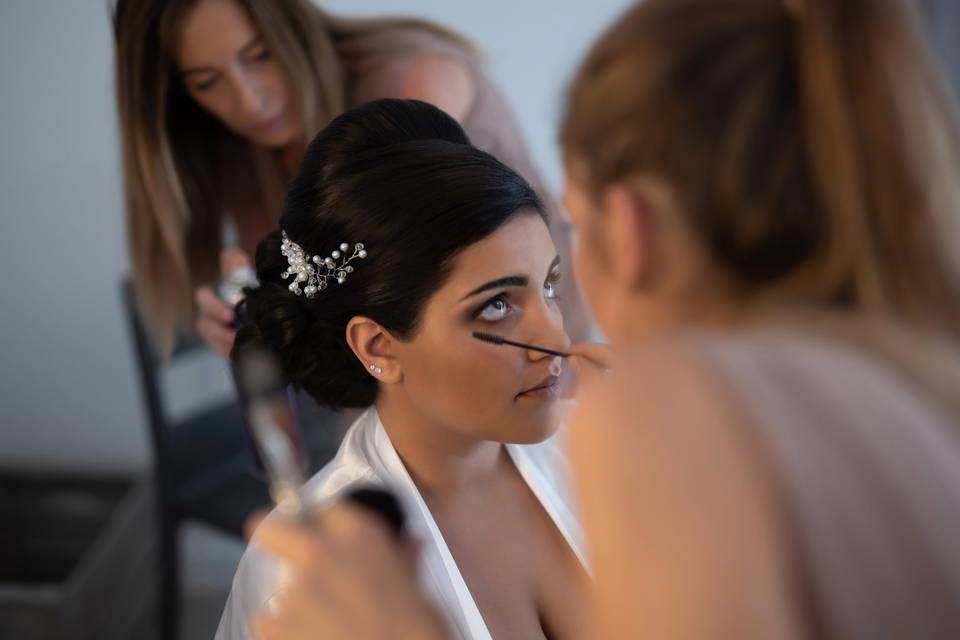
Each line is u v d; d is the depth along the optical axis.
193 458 1.87
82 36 1.99
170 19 1.30
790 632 0.47
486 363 0.88
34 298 2.19
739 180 0.51
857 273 0.52
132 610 2.10
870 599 0.48
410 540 0.61
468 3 1.97
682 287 0.55
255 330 0.99
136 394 2.26
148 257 1.49
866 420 0.50
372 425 0.99
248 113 1.37
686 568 0.48
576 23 1.96
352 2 1.99
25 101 2.03
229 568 2.36
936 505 0.49
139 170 1.42
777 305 0.53
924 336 0.53
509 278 0.87
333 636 0.57
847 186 0.51
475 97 1.44
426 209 0.85
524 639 0.95
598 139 0.54
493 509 1.01
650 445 0.50
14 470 2.25
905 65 0.51
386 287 0.87
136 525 2.12
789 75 0.52
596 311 0.59
